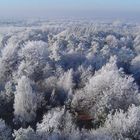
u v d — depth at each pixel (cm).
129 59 11519
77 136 3725
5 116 5847
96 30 17288
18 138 3812
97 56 10525
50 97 6362
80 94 5697
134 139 3897
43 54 8744
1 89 7012
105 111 4897
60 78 7050
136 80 9975
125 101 5103
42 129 4175
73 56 9719
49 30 18712
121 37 17462
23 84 5703
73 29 17275
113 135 3828
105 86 5491
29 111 5562
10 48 8588
